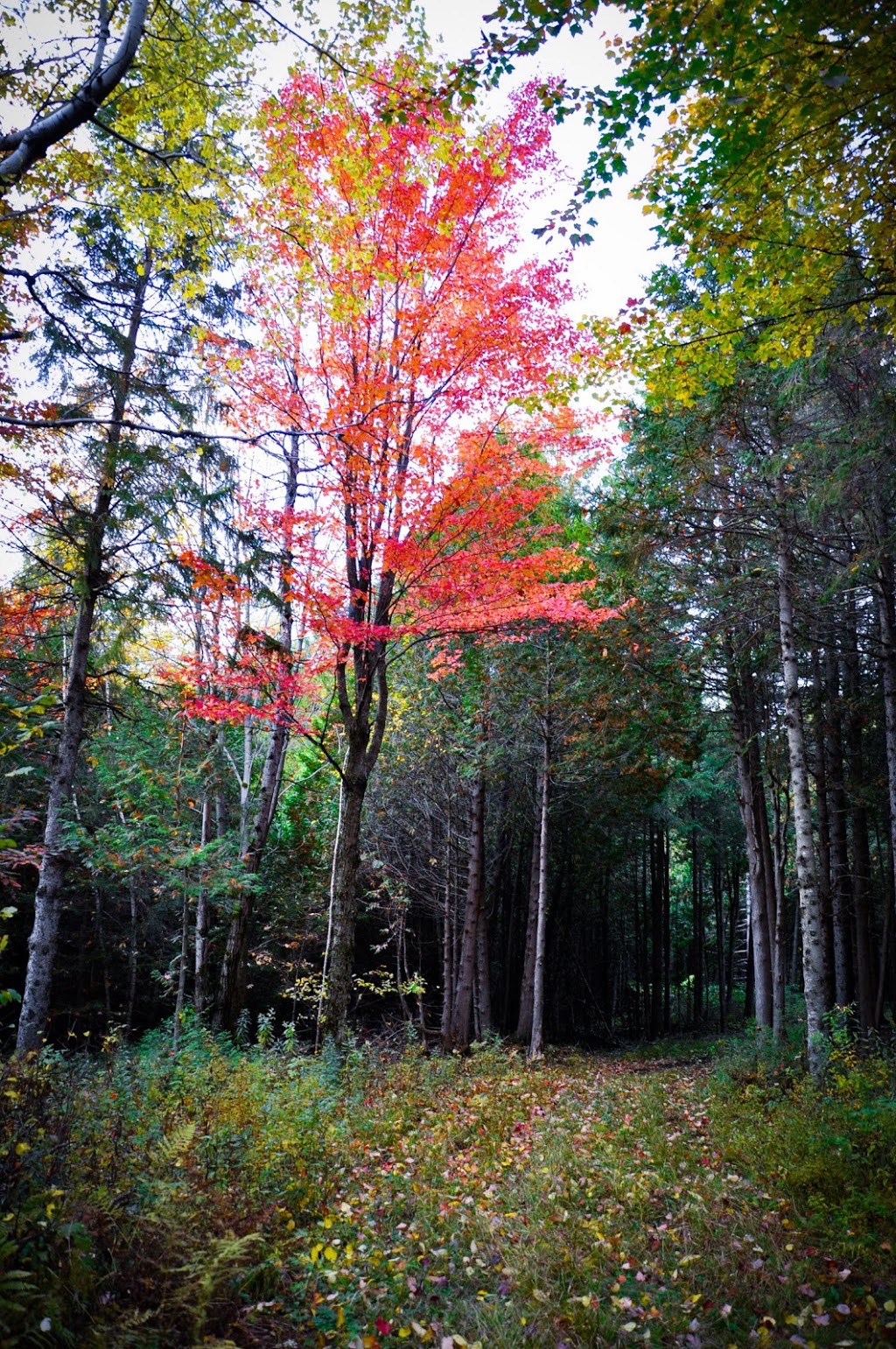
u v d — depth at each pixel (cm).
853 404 1041
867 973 1533
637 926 3312
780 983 1512
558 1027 2678
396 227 928
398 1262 486
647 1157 715
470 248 981
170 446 1052
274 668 1112
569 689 1630
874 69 469
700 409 1159
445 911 2081
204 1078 802
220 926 1584
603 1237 531
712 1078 1152
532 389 988
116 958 2164
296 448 1225
